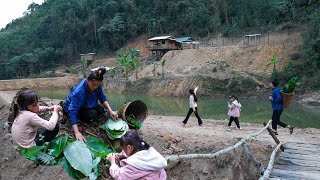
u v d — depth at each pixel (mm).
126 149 3893
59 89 48688
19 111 4746
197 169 9047
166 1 64875
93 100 5504
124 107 5789
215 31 54656
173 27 61938
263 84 33281
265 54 38062
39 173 9836
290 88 10625
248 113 23312
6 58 75625
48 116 5855
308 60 31453
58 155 4730
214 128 13102
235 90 33906
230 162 8961
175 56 46281
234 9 55656
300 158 7762
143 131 11070
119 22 67062
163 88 38156
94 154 4852
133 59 46375
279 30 43062
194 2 61969
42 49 76000
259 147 9406
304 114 22344
